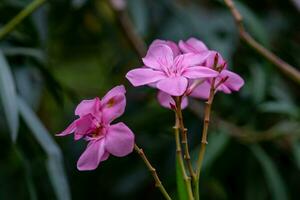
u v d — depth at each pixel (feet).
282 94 2.92
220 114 2.79
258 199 2.86
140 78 1.69
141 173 3.02
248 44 2.36
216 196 3.01
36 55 2.55
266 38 2.72
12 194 2.91
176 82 1.67
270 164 2.66
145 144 3.03
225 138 2.66
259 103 2.73
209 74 1.69
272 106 2.72
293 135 2.69
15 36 2.59
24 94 2.58
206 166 2.60
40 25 2.74
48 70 2.58
